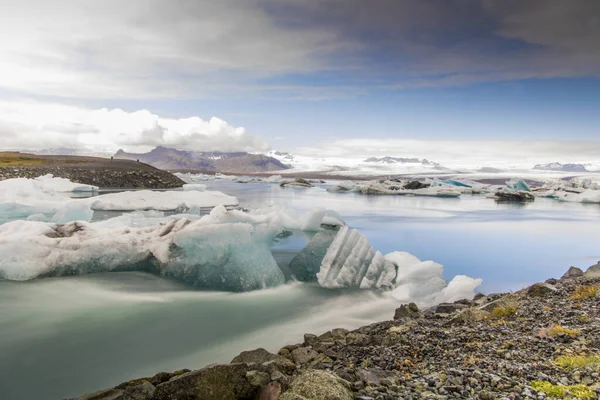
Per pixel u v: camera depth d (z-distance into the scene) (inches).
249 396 243.1
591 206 2459.4
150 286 588.4
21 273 579.5
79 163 3752.5
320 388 203.6
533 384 213.0
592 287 445.1
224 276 606.5
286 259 781.9
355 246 680.4
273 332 452.8
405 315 478.9
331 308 541.3
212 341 424.2
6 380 340.8
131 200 1700.3
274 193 3280.0
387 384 232.4
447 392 216.8
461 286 600.7
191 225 684.7
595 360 234.1
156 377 304.8
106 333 437.4
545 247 1087.6
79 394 321.4
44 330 438.9
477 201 2773.1
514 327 348.8
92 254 621.9
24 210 1294.3
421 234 1283.2
